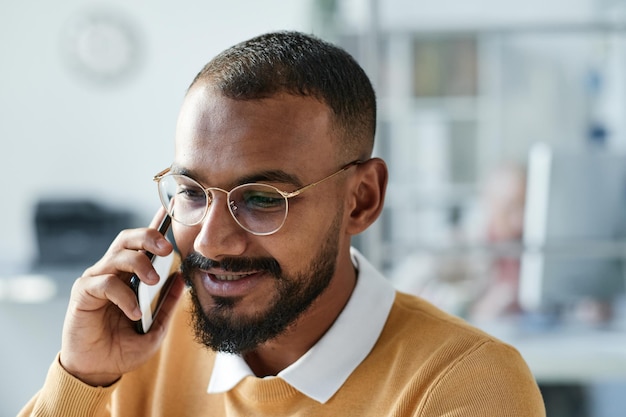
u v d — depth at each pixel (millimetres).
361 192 1056
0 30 5918
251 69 935
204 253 928
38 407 1082
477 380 971
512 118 2635
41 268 4590
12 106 5953
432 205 2688
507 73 2623
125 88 5996
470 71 2641
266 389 1023
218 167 919
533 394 993
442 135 2682
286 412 1024
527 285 2594
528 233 2602
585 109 2590
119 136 6008
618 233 2512
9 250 5949
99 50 5938
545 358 2471
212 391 1078
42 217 4613
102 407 1094
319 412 1010
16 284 4246
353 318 1036
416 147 2688
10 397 4242
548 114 2607
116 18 5938
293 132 927
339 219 994
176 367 1158
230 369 1062
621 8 2539
